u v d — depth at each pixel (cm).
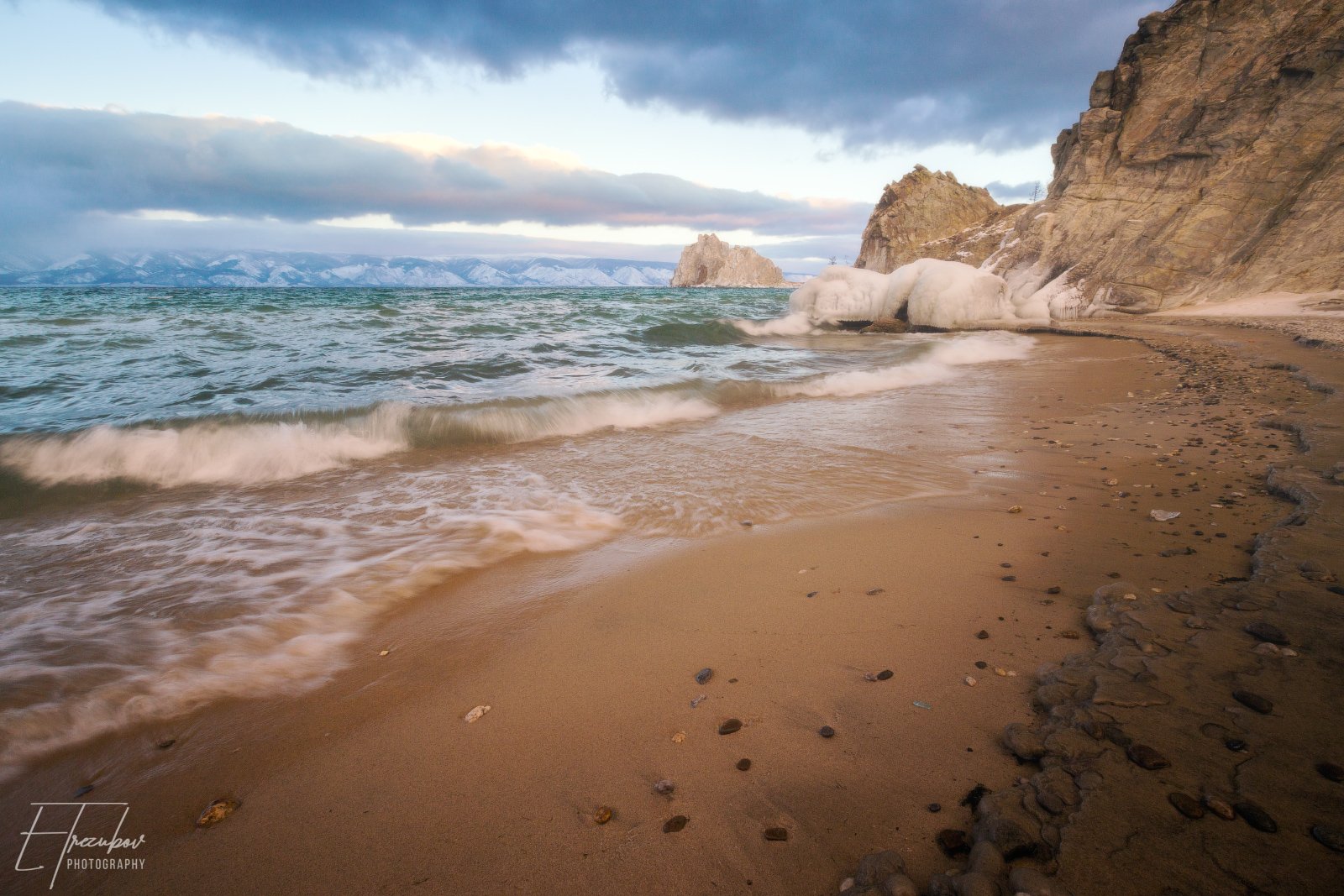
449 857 165
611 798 182
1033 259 2439
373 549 374
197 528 406
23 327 1225
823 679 235
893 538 377
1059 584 303
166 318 1485
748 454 580
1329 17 2075
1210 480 448
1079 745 177
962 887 135
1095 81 2559
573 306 2302
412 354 1066
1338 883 127
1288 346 1140
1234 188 2109
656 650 264
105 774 201
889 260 4431
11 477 468
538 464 552
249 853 170
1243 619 233
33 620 291
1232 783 156
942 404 819
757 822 170
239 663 261
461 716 225
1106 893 131
